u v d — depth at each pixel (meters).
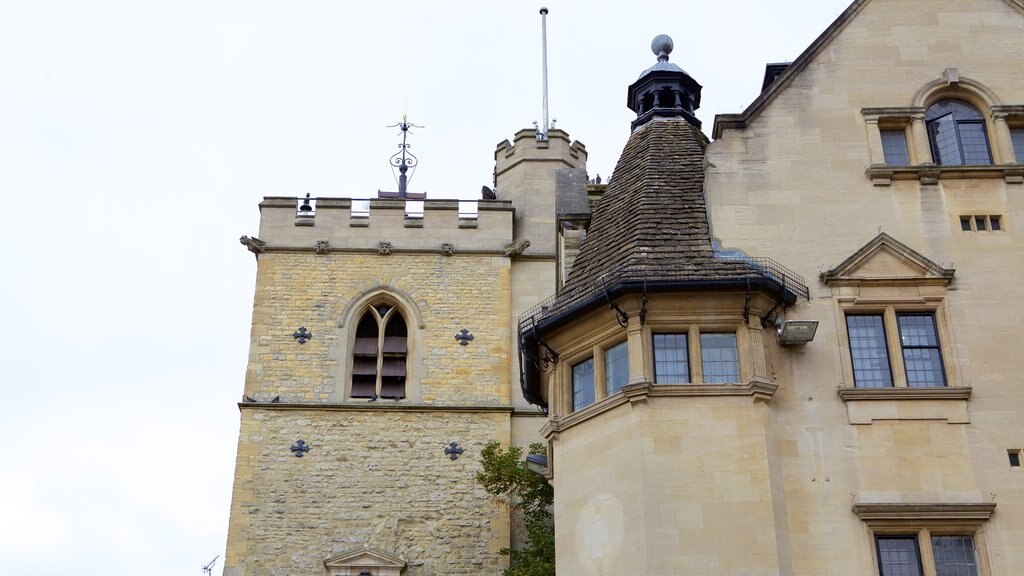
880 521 23.98
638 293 25.44
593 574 24.34
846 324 26.14
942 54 28.84
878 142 27.84
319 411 39.81
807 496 24.28
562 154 45.12
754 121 28.09
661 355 25.48
